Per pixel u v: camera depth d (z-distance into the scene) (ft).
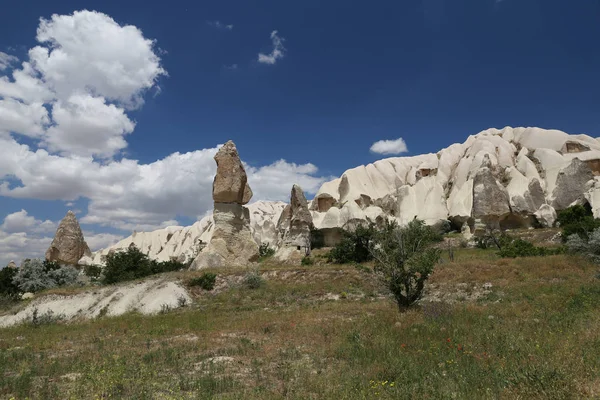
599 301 42.39
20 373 29.01
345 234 114.83
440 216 180.45
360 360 27.81
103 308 73.67
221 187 101.14
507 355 26.04
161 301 72.59
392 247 52.60
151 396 22.40
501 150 207.62
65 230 144.05
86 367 29.07
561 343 27.07
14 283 110.83
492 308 45.55
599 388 19.15
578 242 85.25
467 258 98.17
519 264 74.54
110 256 118.42
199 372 27.53
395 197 204.95
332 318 47.44
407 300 49.16
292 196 140.67
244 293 74.13
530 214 165.07
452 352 27.94
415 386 21.38
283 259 127.85
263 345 35.17
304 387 22.93
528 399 18.70
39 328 61.05
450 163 226.79
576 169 165.58
